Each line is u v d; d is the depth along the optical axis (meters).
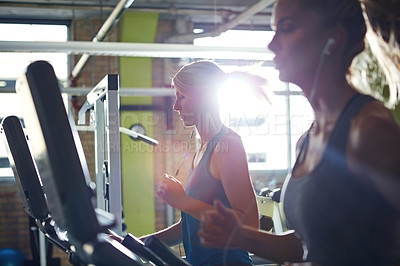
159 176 5.84
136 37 6.54
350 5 0.86
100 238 0.94
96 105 2.52
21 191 1.79
